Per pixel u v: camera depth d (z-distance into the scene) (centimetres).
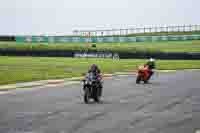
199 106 4894
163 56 18238
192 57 18188
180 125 3541
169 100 5497
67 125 3469
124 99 5591
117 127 3394
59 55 18550
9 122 3619
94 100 5419
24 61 15138
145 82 8456
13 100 5391
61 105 4894
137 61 16738
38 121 3675
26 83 7869
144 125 3516
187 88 7306
